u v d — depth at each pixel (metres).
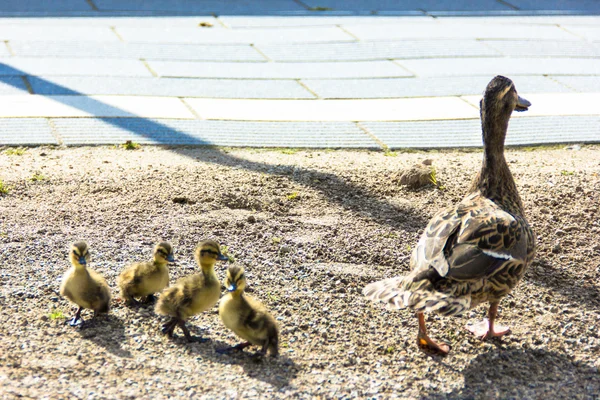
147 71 15.91
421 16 21.52
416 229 8.95
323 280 7.66
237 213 9.23
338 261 8.12
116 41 18.02
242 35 19.02
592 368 6.31
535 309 7.25
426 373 6.16
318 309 7.08
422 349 6.50
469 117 13.70
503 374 6.20
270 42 18.47
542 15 21.97
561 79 16.03
